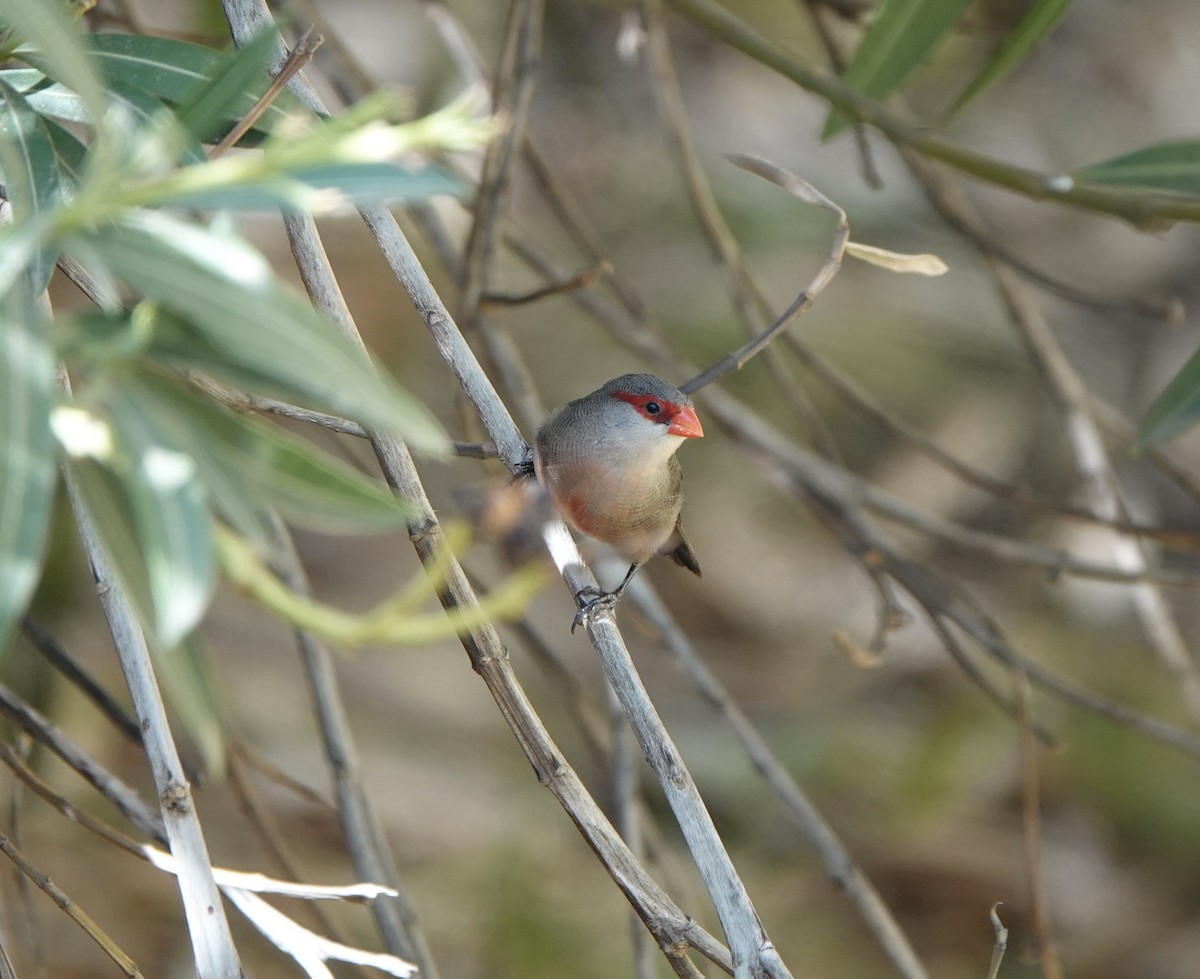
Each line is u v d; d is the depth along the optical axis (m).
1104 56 18.45
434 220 9.66
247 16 5.62
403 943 6.99
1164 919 13.08
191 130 3.86
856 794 13.85
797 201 16.83
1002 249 9.84
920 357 16.45
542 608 14.79
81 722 10.51
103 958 9.48
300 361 3.13
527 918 11.06
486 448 6.11
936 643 15.21
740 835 13.41
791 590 16.06
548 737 5.18
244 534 3.42
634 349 10.23
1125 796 13.92
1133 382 17.17
